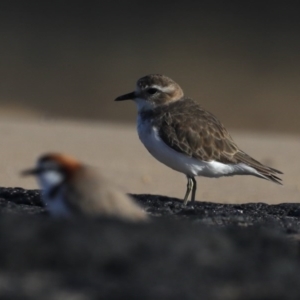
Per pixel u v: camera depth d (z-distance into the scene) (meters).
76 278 6.34
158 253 6.72
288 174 19.22
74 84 35.25
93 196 7.50
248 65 37.81
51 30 39.78
